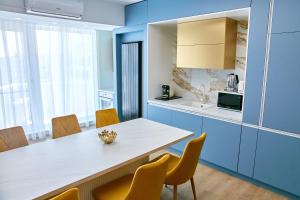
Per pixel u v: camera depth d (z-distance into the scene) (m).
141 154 1.92
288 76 2.35
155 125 2.75
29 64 4.00
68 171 1.62
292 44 2.28
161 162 1.55
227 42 3.15
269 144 2.56
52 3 3.16
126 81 4.64
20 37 3.84
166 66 4.31
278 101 2.44
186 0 3.17
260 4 2.46
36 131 4.29
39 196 1.33
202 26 3.29
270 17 2.40
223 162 3.03
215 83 3.74
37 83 4.17
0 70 3.70
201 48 3.35
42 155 1.89
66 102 4.67
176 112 3.56
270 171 2.59
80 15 3.48
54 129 2.52
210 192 2.63
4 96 3.81
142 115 4.46
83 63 4.85
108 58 5.56
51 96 4.40
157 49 4.08
